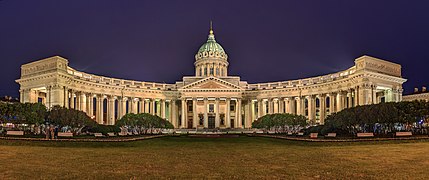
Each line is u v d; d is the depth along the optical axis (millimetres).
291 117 87188
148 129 89500
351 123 63031
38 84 95812
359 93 94062
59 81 92750
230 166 25578
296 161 28422
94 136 62125
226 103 130250
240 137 69062
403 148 39500
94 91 109125
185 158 30875
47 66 94562
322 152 36281
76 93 104688
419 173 21844
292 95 120750
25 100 98438
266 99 127812
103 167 24859
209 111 137500
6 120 63812
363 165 25625
